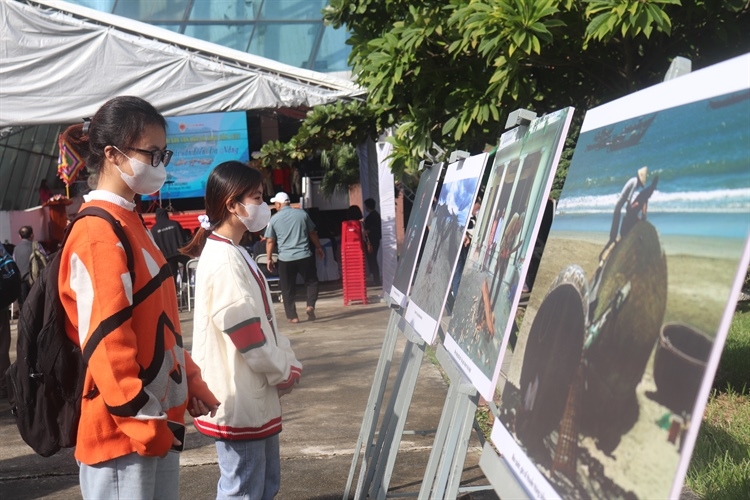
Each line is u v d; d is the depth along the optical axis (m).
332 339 10.13
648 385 1.38
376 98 6.72
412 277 4.49
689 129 1.49
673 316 1.36
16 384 2.46
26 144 22.89
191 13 15.93
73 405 2.44
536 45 5.23
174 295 2.71
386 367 4.72
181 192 15.48
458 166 4.02
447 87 6.71
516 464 1.92
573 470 1.60
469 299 3.01
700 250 1.33
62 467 5.49
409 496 4.50
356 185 19.36
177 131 15.35
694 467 4.32
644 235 1.56
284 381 3.34
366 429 4.73
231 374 3.29
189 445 5.86
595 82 7.23
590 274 1.78
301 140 9.15
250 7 15.99
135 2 15.86
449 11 6.25
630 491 1.36
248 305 3.23
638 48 6.55
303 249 11.69
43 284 2.47
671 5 5.70
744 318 8.71
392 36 6.45
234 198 3.37
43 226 18.31
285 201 11.74
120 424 2.34
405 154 7.00
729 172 1.30
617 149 1.83
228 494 3.33
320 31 16.06
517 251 2.42
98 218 2.44
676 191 1.47
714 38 6.34
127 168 2.54
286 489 4.84
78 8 12.75
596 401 1.57
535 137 2.60
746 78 1.33
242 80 12.59
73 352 2.45
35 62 12.67
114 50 12.66
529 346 2.09
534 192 2.40
